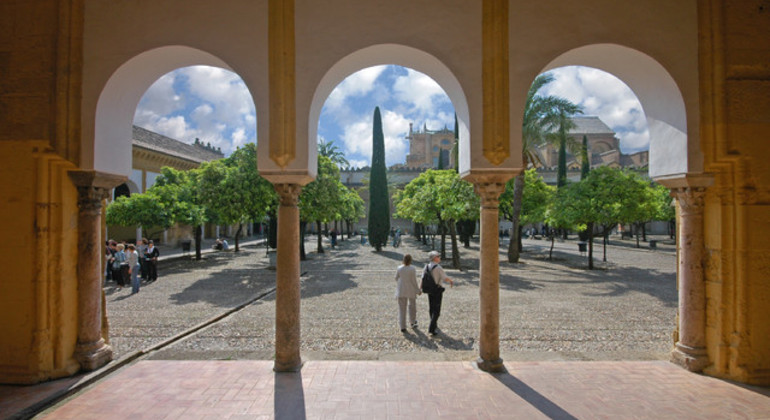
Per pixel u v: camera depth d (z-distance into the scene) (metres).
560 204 15.13
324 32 4.72
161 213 15.66
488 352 4.65
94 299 4.83
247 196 14.36
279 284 4.66
